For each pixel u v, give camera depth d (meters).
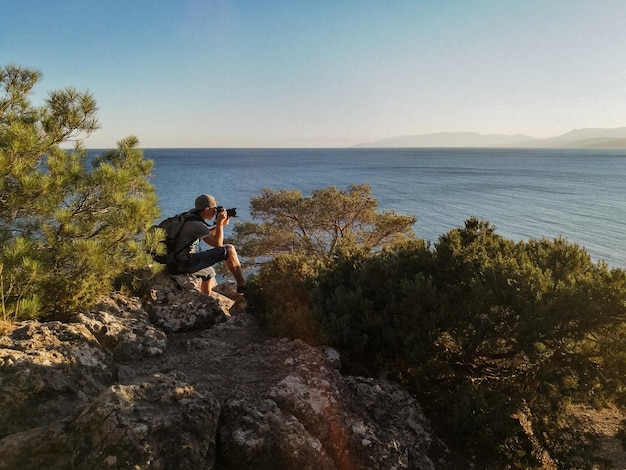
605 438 6.05
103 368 4.00
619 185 125.56
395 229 22.45
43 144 5.51
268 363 4.70
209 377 4.27
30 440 2.82
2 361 3.41
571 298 4.66
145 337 5.02
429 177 165.75
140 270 6.89
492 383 5.31
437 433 4.69
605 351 4.70
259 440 3.23
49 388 3.36
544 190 112.50
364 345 5.36
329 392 4.03
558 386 4.50
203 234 6.61
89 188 5.62
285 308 5.98
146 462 2.64
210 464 3.00
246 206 81.12
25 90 6.16
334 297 5.93
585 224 60.53
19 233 5.40
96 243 5.20
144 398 3.11
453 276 5.97
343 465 3.53
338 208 22.17
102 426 2.76
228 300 8.11
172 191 104.75
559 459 4.59
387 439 3.92
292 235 22.88
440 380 5.30
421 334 5.38
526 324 4.63
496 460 4.55
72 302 5.22
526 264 5.38
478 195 100.81
